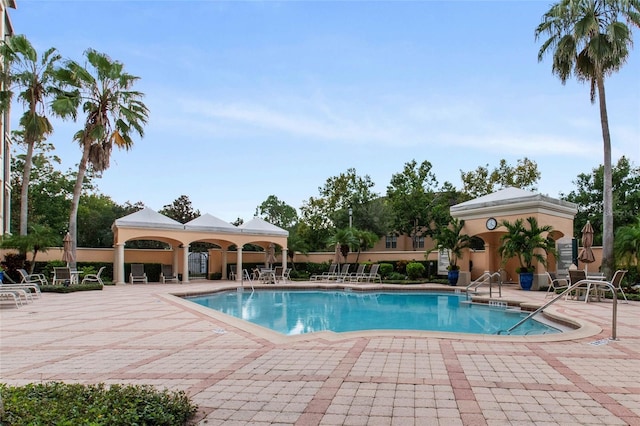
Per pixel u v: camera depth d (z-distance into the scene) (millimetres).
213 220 24672
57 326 8297
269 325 10828
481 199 21344
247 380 4516
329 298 17062
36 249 18547
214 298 17141
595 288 12641
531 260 17922
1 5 19703
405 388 4207
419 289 18516
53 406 2963
